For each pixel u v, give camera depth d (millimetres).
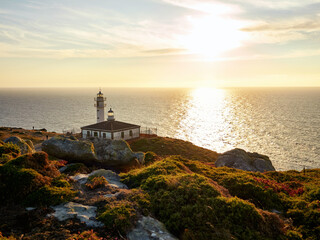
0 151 13398
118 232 7930
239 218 9492
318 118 189000
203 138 123062
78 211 8992
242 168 29328
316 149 101812
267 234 9234
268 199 13023
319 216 11008
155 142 56844
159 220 9336
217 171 18922
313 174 24406
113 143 20188
